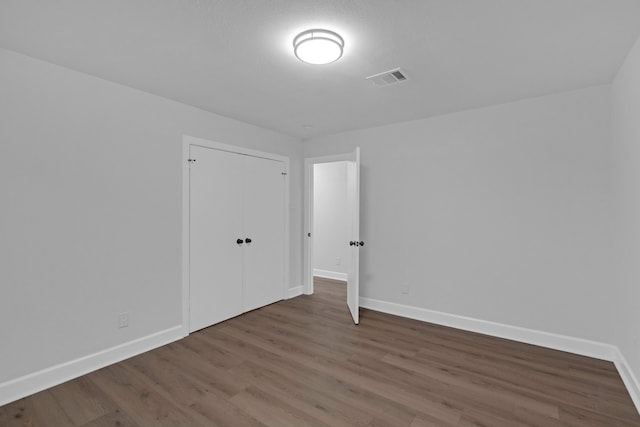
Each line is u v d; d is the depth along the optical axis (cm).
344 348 276
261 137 384
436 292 337
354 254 344
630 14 160
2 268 198
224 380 223
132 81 249
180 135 297
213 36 184
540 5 154
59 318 222
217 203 332
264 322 339
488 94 273
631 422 179
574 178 265
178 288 296
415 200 350
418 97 280
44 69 215
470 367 242
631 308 207
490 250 304
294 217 439
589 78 240
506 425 176
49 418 182
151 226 275
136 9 158
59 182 222
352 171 374
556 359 254
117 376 228
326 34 177
